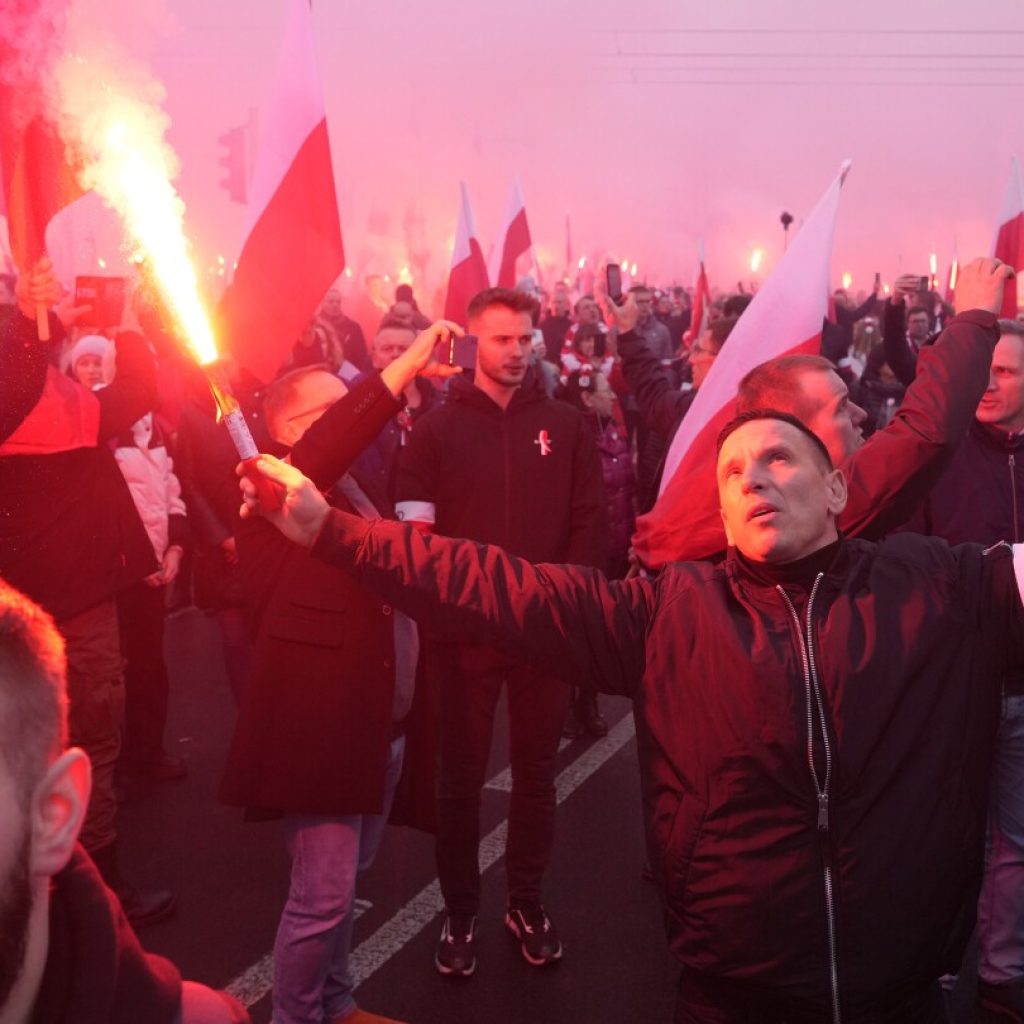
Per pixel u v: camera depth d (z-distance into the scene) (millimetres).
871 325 15328
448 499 3629
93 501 3484
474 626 2025
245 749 2797
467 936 3455
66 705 922
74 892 949
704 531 3105
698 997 2023
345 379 6055
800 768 1873
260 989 3355
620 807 4645
